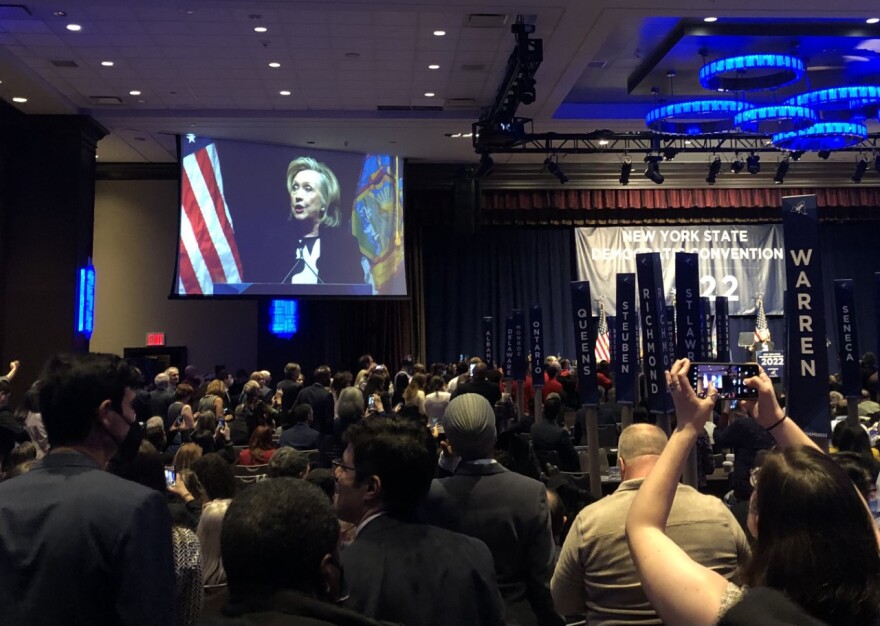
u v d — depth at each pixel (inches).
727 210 667.4
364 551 75.7
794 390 134.3
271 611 53.4
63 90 446.0
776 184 651.5
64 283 467.5
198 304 630.5
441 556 75.5
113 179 622.2
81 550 60.3
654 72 461.1
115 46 382.0
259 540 55.1
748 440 199.8
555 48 387.5
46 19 349.7
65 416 68.1
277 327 637.3
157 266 621.6
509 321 464.1
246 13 344.5
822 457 47.8
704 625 45.6
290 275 539.8
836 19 385.4
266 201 539.8
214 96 458.9
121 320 618.8
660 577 48.6
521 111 492.1
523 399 426.3
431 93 458.3
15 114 468.8
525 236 703.7
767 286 671.1
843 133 426.3
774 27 386.3
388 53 395.5
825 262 708.7
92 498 62.6
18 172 472.7
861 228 713.0
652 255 240.8
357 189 567.5
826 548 44.2
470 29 365.7
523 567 97.7
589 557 85.7
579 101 514.9
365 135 528.4
